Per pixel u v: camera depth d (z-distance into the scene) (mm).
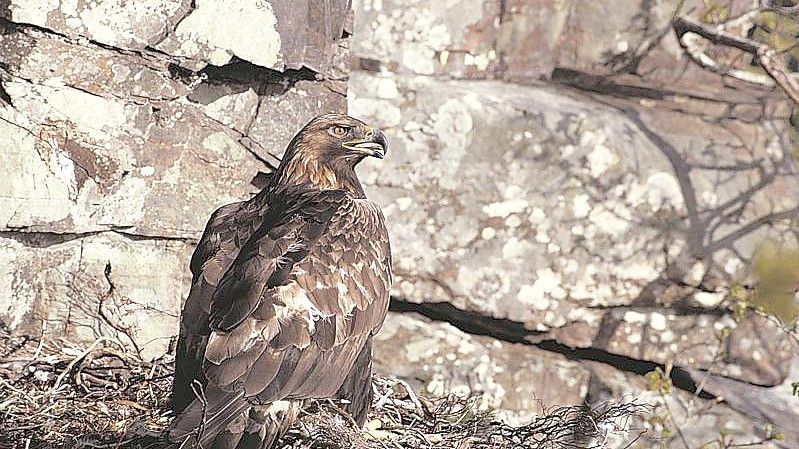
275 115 11078
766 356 13797
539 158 12984
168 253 10898
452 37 13367
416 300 13000
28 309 10500
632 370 13703
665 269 13258
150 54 10391
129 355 10359
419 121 12945
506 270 13000
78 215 10391
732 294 12852
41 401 9555
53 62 10133
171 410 9156
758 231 13500
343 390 9141
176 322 10906
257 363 7957
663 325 13500
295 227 8648
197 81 10688
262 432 8062
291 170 9656
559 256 13070
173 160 10727
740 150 13812
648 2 14094
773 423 13539
